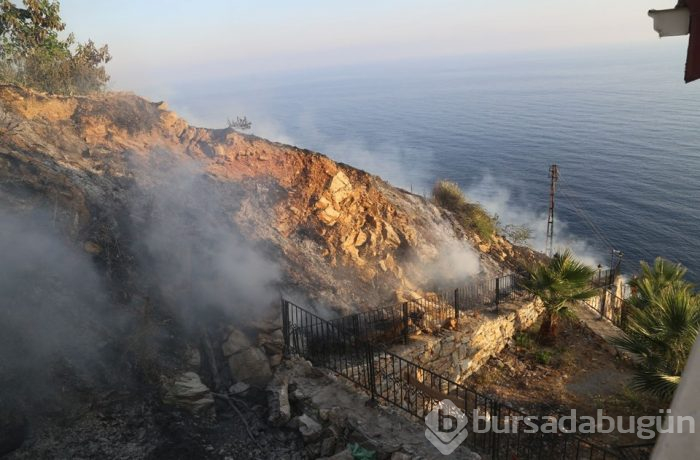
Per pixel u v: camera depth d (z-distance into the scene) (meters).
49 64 17.00
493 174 103.50
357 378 9.65
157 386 8.02
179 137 15.30
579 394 12.23
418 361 11.41
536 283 14.66
